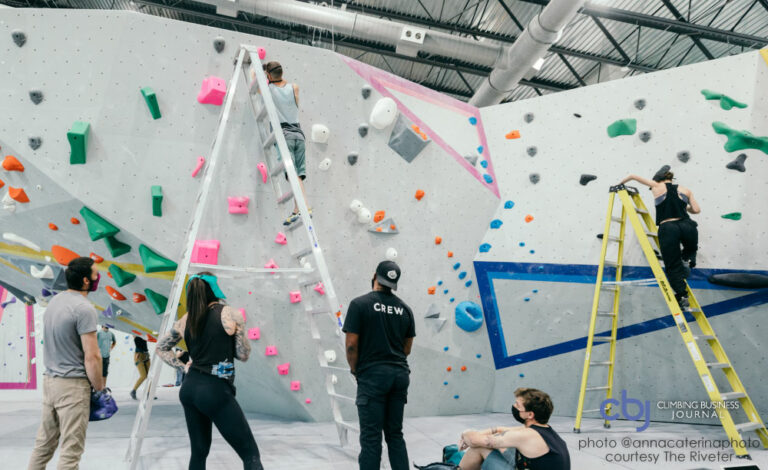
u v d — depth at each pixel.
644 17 10.30
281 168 4.27
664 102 5.44
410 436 4.49
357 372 2.88
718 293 5.08
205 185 3.71
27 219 4.55
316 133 4.93
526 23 11.48
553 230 5.70
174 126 4.43
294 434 4.48
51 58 4.21
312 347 4.98
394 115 5.29
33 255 5.08
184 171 4.45
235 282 4.66
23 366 9.96
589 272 5.49
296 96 4.56
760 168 5.04
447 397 5.62
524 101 6.09
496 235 5.84
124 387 10.65
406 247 5.45
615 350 5.34
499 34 12.00
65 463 2.49
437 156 5.65
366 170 5.27
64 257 4.80
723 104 5.20
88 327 2.63
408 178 5.48
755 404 4.94
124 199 4.30
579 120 5.79
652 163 5.39
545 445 2.67
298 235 4.82
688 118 5.32
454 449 3.29
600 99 5.73
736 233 5.06
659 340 5.27
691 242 4.55
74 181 4.20
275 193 4.64
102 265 4.82
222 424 2.58
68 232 4.57
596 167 5.63
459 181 5.74
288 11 9.45
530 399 2.82
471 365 5.72
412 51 10.09
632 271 5.35
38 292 6.17
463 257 5.75
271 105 4.00
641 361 5.30
